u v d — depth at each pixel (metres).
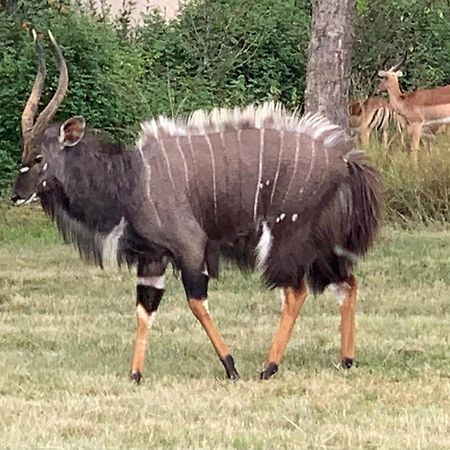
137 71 26.36
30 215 23.03
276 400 10.48
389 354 12.23
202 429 9.55
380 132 28.06
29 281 17.11
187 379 11.34
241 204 11.20
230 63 28.56
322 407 10.21
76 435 9.43
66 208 11.36
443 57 31.80
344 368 11.71
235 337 13.26
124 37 29.20
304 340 13.02
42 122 11.27
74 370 11.71
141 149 11.30
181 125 11.39
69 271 17.91
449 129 26.52
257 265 11.39
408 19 31.05
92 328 13.80
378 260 18.25
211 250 11.37
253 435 9.38
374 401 10.41
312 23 20.31
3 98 23.80
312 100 20.30
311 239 11.34
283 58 29.36
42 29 24.55
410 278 16.91
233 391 10.81
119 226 11.29
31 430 9.54
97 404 10.36
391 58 31.06
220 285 16.55
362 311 14.66
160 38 29.30
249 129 11.34
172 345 12.82
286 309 11.48
